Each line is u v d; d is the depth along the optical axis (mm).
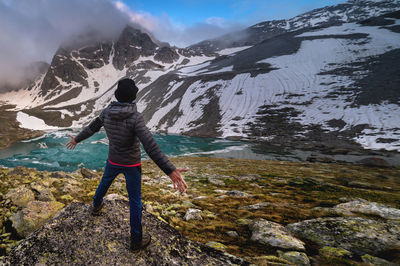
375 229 3953
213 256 2412
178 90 121875
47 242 2229
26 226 3848
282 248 3600
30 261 1997
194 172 21281
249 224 4902
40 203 4660
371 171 25188
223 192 10281
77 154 50094
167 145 60406
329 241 3748
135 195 2246
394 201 8734
